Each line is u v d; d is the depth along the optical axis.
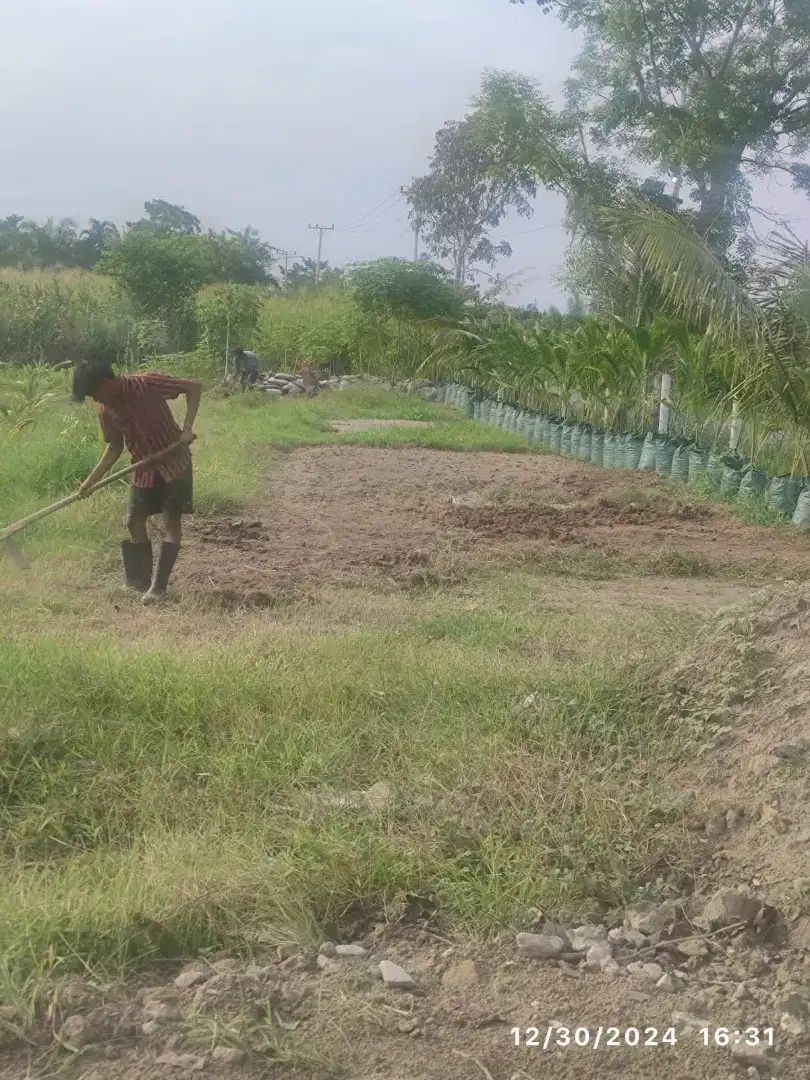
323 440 17.00
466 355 26.05
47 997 2.74
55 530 8.66
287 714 4.59
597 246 22.55
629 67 23.69
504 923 3.19
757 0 22.95
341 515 10.60
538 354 19.66
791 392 11.38
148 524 9.23
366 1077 2.53
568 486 13.17
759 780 3.83
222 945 3.04
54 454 10.91
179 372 27.14
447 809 3.80
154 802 3.79
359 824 3.65
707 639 4.95
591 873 3.46
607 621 6.57
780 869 3.36
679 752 4.25
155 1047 2.61
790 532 10.37
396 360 31.66
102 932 2.95
